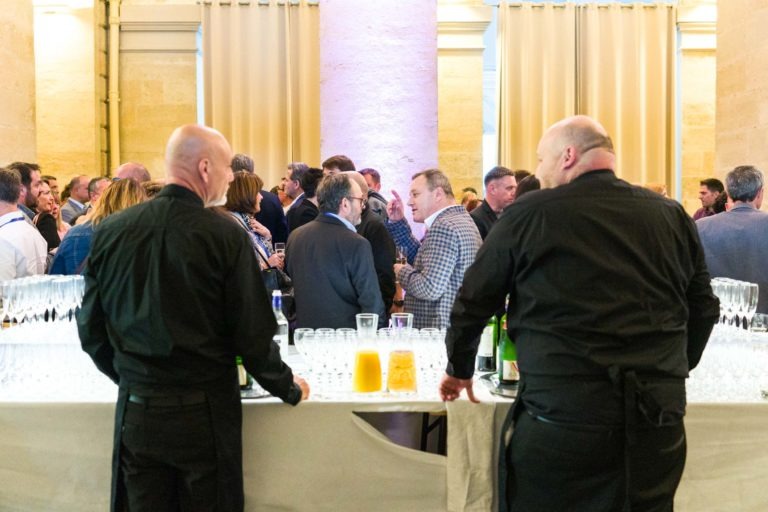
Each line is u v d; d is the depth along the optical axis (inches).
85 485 100.2
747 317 121.9
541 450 81.7
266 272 144.4
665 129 410.0
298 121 399.9
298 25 397.1
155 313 84.0
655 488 80.9
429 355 110.3
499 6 402.6
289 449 98.6
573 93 403.9
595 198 82.1
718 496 101.4
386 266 157.3
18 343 106.8
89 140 374.6
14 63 242.4
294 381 97.1
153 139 394.0
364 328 105.0
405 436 118.4
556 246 80.5
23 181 198.8
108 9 390.0
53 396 102.7
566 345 80.0
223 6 392.8
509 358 102.6
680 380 82.7
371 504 99.7
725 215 159.6
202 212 86.7
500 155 406.6
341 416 98.4
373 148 217.0
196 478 85.4
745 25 251.3
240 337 86.6
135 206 88.3
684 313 83.7
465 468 98.0
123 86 393.1
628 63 407.8
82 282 121.2
